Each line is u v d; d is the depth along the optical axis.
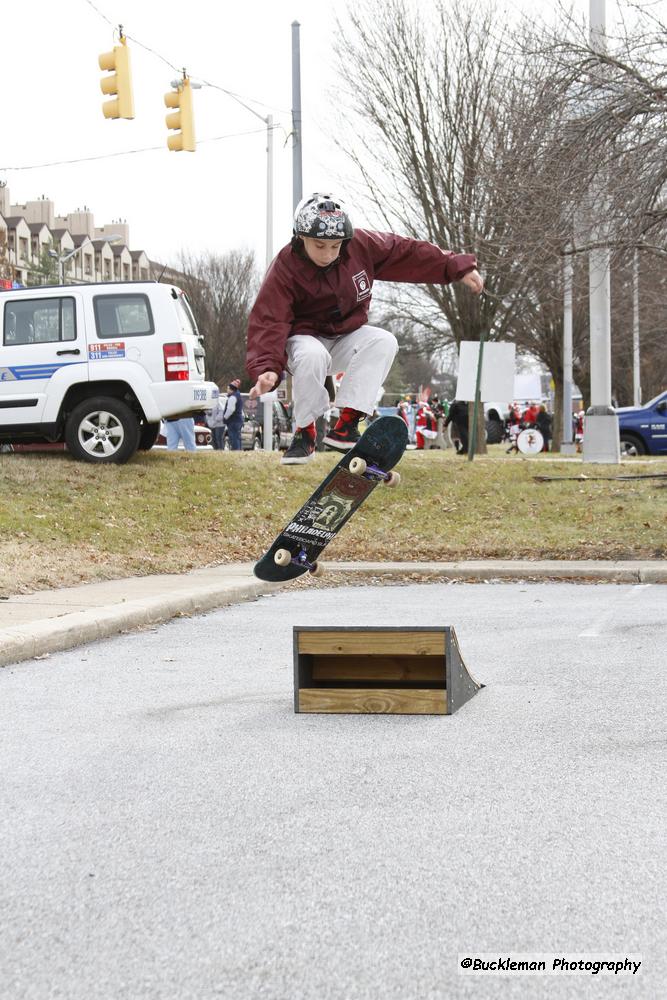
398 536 17.45
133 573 14.37
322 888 4.11
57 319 18.56
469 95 29.36
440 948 3.60
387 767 5.76
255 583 13.52
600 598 12.72
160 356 18.41
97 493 17.38
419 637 6.98
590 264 20.27
